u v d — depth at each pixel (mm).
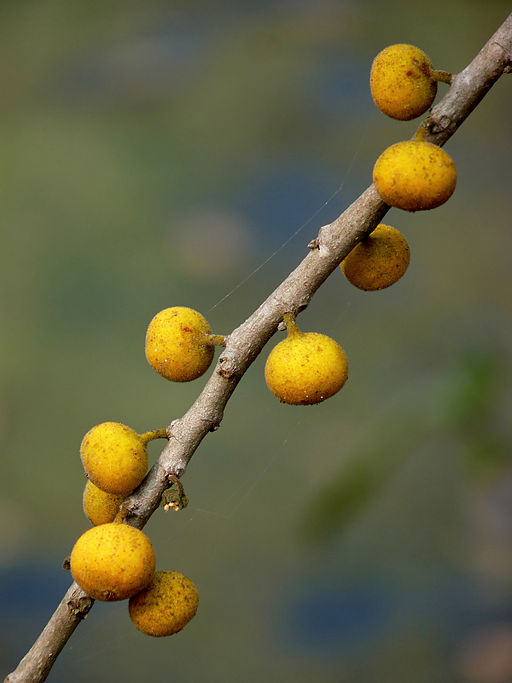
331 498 601
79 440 1030
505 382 604
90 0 1670
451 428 597
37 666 477
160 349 487
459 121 476
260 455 1021
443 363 1021
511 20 475
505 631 777
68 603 477
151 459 1021
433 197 470
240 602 878
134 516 480
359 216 477
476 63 476
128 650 844
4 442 1037
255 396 1107
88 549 470
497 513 897
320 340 479
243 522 958
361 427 1012
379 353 1105
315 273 479
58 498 980
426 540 895
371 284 496
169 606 480
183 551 947
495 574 851
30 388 1101
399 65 479
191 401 1102
